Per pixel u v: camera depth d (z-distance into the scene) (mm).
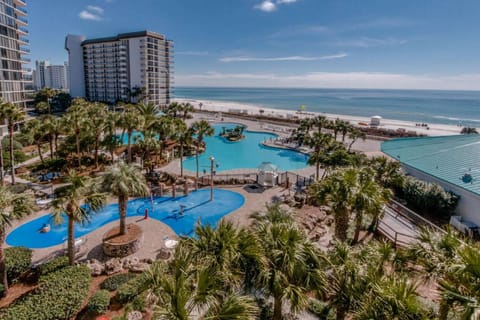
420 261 10664
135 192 18328
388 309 8516
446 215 23859
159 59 120562
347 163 26516
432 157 31078
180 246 10258
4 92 55531
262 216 13391
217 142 56531
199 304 7809
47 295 11992
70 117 32781
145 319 11461
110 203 25609
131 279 13938
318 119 53812
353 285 10242
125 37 114250
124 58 115875
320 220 22031
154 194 27953
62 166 33656
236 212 24547
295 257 9945
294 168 41500
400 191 27500
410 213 23000
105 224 21984
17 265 14789
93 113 45750
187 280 8312
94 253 17922
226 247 9938
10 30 57562
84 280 13219
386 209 23750
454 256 9688
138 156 39156
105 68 121375
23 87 62625
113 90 122000
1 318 10812
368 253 11961
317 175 30609
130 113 34219
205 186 30703
